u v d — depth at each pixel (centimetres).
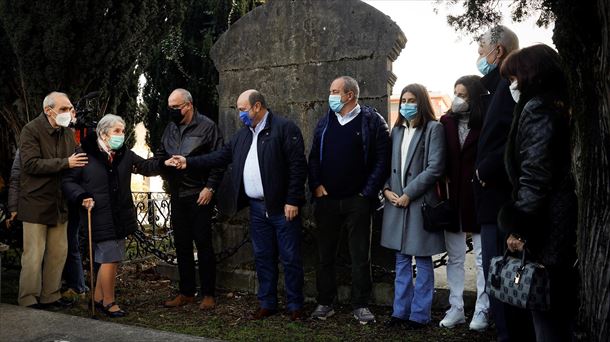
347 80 400
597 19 210
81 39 534
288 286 414
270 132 411
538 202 239
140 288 511
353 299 404
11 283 520
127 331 337
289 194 405
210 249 450
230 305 454
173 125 460
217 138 462
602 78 205
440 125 382
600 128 210
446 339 361
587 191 217
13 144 641
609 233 209
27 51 524
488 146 315
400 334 373
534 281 236
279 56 507
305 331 382
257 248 421
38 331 337
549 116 242
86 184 406
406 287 388
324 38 487
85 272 552
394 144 397
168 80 755
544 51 255
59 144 432
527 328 279
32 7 511
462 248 389
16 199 431
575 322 232
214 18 736
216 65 534
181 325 398
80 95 557
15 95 588
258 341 361
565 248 236
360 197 397
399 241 381
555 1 229
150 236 679
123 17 545
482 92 369
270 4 511
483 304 375
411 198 377
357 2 473
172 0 616
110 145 406
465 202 372
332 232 409
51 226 431
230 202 523
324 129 412
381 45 464
